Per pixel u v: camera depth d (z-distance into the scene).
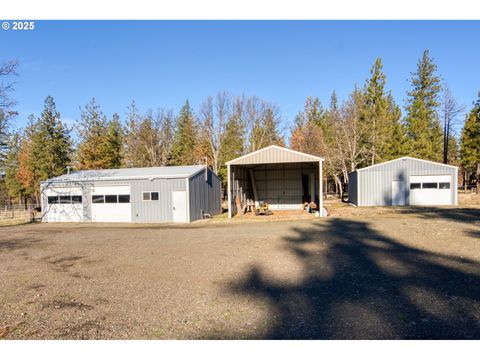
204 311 4.34
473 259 6.76
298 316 4.07
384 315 4.01
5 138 21.23
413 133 35.41
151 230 13.87
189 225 15.88
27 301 4.90
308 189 22.45
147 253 8.40
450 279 5.43
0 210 35.19
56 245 10.31
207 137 39.50
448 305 4.27
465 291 4.80
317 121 45.22
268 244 9.18
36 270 6.91
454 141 44.94
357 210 19.48
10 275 6.52
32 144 38.31
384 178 22.67
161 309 4.45
